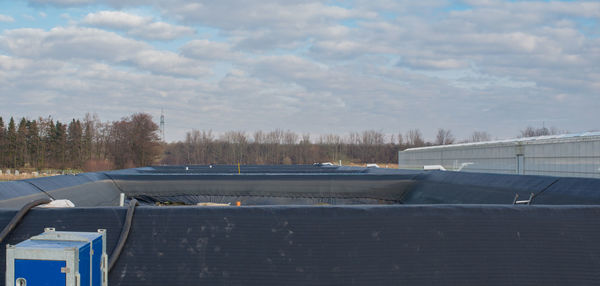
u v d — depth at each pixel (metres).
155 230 5.78
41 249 3.37
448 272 5.33
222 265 5.36
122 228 5.83
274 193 19.86
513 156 25.48
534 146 23.39
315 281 5.19
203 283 5.16
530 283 5.26
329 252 5.52
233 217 5.98
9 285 3.40
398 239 5.68
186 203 19.72
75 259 3.38
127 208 6.15
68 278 3.36
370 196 19.88
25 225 5.87
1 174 51.69
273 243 5.62
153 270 5.29
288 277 5.23
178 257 5.45
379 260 5.44
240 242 5.63
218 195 19.84
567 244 5.67
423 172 20.47
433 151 40.25
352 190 19.91
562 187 11.69
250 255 5.48
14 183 13.38
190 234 5.73
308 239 5.68
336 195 19.91
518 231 5.82
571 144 20.17
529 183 13.02
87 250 3.62
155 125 69.94
